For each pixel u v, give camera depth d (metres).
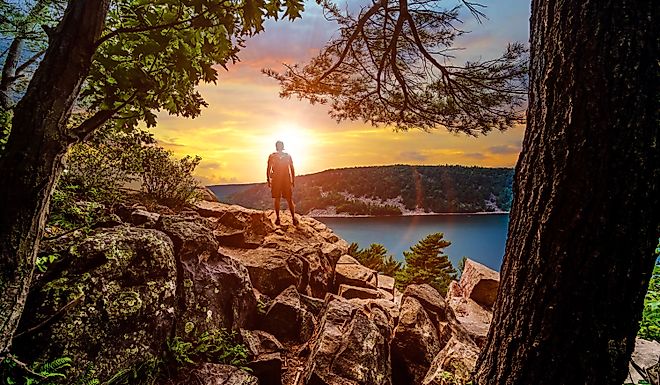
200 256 3.84
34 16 3.95
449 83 4.36
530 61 1.75
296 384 3.52
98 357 2.45
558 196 1.49
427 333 4.20
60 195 4.13
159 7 1.93
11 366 2.08
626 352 1.47
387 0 3.78
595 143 1.40
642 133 1.34
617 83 1.37
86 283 2.58
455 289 7.88
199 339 3.23
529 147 1.68
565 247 1.48
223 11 1.89
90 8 1.64
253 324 4.39
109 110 1.82
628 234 1.38
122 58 1.88
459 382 2.98
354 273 8.47
